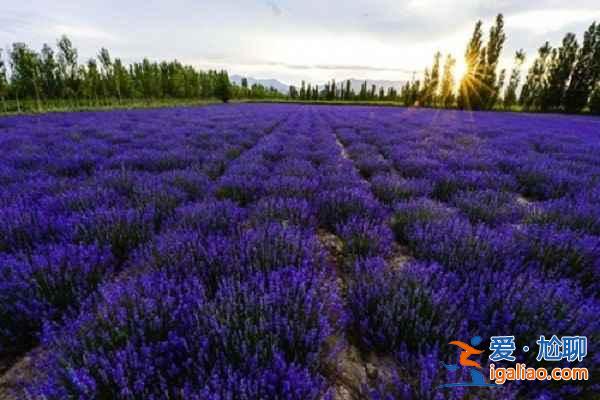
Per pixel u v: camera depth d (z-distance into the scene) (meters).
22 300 1.76
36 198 3.58
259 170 5.19
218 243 2.40
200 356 1.30
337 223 3.15
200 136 9.36
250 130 11.20
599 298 2.08
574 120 23.31
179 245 2.31
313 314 1.67
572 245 2.38
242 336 1.44
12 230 2.53
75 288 1.95
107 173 4.56
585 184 4.51
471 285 1.89
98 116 16.94
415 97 58.00
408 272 2.00
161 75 51.47
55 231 2.67
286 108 36.00
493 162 6.30
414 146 8.43
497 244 2.39
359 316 1.81
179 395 1.23
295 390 1.18
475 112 35.19
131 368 1.29
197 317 1.49
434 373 1.29
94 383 1.17
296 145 8.22
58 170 5.00
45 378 1.38
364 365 1.60
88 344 1.42
